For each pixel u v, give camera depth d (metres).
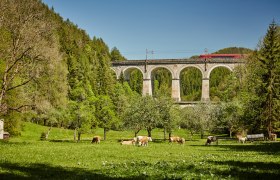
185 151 36.78
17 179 14.90
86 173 17.45
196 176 15.66
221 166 19.89
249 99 65.38
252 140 59.38
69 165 21.45
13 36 44.75
